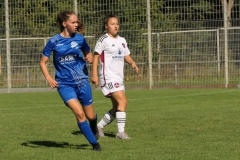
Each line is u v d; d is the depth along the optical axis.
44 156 17.72
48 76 18.16
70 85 18.44
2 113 31.78
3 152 18.64
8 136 22.53
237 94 40.72
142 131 23.27
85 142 20.67
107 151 18.36
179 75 47.12
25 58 48.19
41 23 48.00
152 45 47.06
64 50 18.19
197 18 47.22
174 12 47.34
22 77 48.25
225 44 45.78
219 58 46.28
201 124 24.88
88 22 47.34
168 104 35.12
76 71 18.44
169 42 46.94
